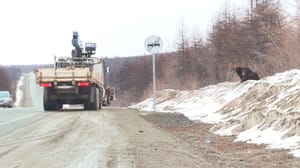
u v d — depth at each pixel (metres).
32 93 115.38
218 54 56.97
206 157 10.57
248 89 20.00
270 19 41.34
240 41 48.97
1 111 29.30
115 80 110.62
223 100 23.30
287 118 12.32
